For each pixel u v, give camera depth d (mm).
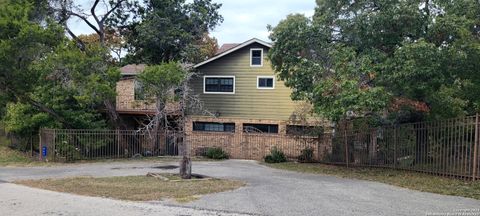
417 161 15664
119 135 26219
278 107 28906
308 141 24656
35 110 24938
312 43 19203
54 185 13445
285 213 9117
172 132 26953
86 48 25469
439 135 14430
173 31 30078
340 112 16266
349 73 16859
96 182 14055
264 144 27609
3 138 27656
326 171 18469
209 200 10570
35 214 9047
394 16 16469
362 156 19297
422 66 15188
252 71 29453
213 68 30344
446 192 11609
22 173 17938
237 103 29766
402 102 17156
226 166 21812
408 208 9586
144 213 9094
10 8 21375
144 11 31328
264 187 12984
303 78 18531
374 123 18078
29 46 21234
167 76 24328
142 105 30359
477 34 16562
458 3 16125
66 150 23594
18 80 21672
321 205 9984
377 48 17844
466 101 17578
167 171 18969
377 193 11734
